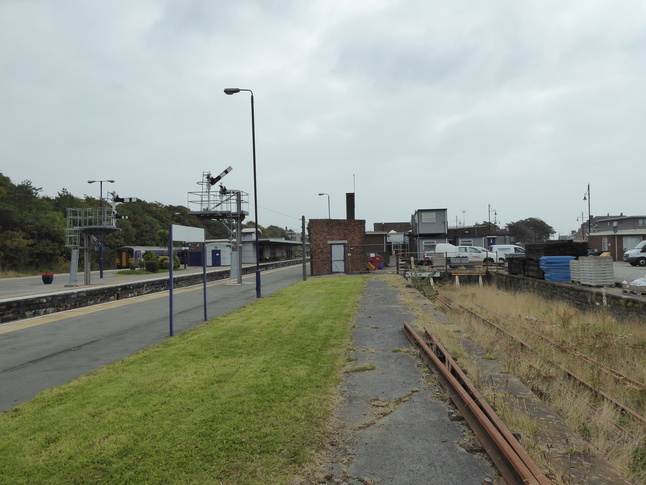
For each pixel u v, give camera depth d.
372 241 41.66
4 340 9.97
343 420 4.81
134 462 3.86
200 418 4.81
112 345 9.26
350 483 3.50
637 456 4.55
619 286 17.83
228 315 13.10
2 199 53.75
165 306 15.94
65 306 15.27
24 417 4.99
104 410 5.15
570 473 3.45
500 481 3.40
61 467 3.82
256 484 3.48
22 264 44.97
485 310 16.84
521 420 4.47
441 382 5.97
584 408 5.60
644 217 53.09
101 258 33.81
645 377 8.16
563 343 10.30
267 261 57.53
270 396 5.51
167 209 103.75
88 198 80.50
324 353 7.93
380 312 12.98
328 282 24.88
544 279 21.47
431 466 3.74
